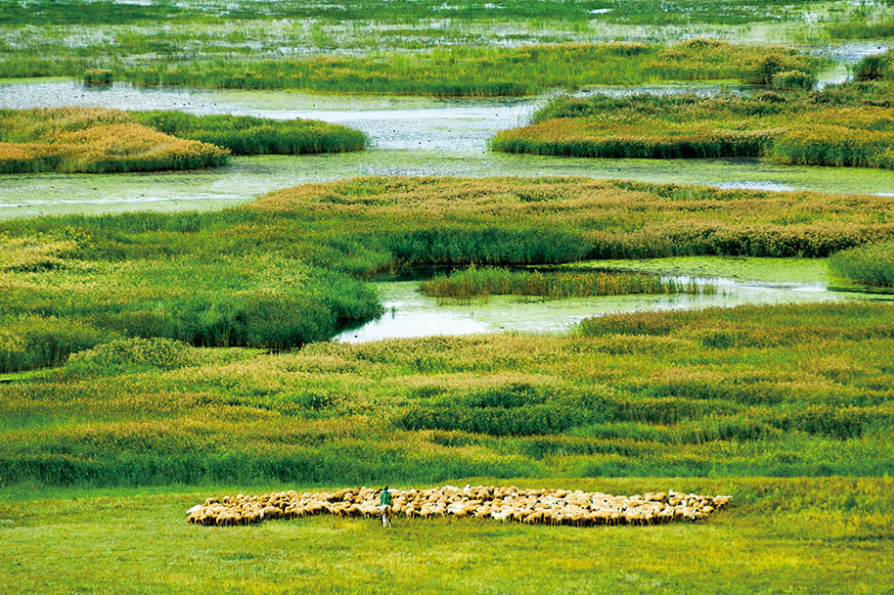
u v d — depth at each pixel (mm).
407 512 54156
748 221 138875
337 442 67688
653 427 71250
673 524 52344
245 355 94562
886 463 62844
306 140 195125
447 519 53406
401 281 125812
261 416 74375
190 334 101000
